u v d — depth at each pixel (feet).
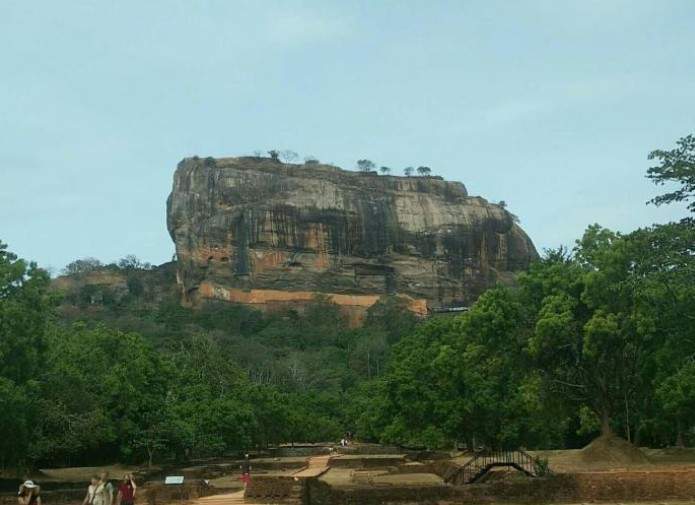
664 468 135.64
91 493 90.89
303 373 475.31
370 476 163.53
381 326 619.26
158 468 184.96
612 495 118.11
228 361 369.71
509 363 167.84
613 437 159.53
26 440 145.38
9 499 122.11
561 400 172.35
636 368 162.09
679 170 130.41
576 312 159.94
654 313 141.59
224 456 251.80
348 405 387.34
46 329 171.73
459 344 200.23
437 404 200.95
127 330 531.09
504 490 119.96
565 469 139.85
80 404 163.53
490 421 201.46
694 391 138.00
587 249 171.01
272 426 275.39
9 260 153.48
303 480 131.85
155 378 200.44
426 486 121.29
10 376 140.67
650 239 140.36
